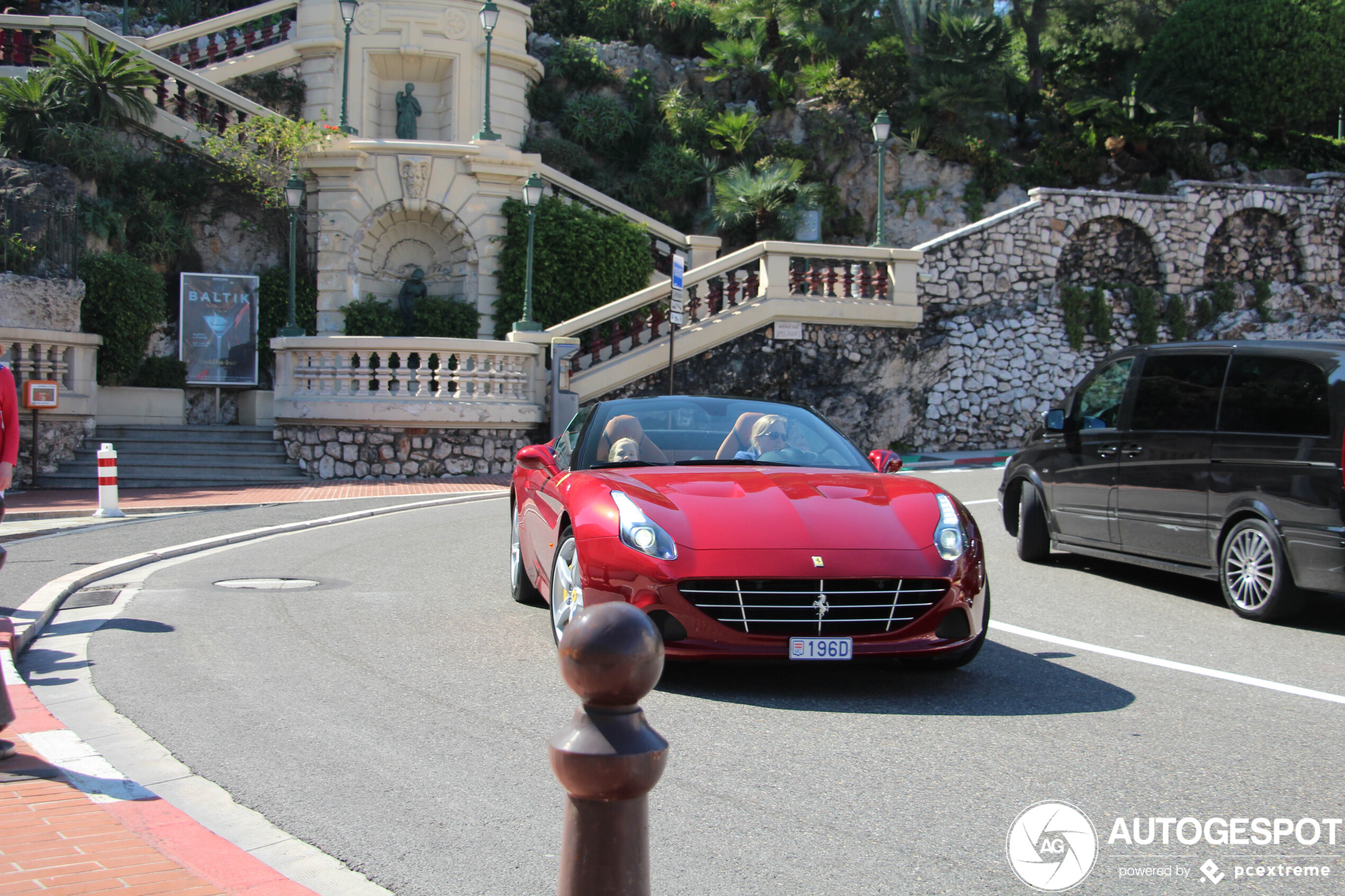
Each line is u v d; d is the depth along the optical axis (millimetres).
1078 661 5574
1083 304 22328
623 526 4828
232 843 3160
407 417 16938
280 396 17344
